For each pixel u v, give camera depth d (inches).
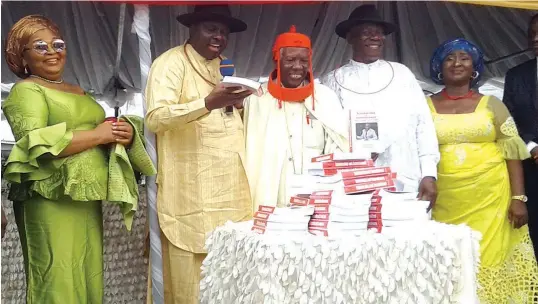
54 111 132.1
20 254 160.7
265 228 113.3
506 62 213.5
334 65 208.7
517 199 160.7
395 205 116.6
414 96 155.2
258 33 203.0
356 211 112.4
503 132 158.6
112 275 162.6
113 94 222.1
